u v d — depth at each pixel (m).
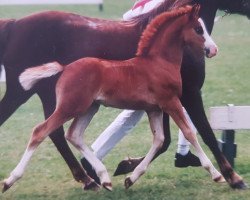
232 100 11.69
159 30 6.91
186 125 6.91
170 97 6.89
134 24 7.26
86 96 6.69
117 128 7.44
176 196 7.04
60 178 7.81
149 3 7.27
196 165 7.85
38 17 7.18
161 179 7.66
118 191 7.24
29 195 7.20
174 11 6.92
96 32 7.17
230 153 7.73
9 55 7.15
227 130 7.70
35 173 8.00
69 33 7.14
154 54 6.88
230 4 7.48
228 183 7.21
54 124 6.68
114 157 8.63
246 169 7.93
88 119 6.99
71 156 7.27
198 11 7.10
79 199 7.03
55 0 18.61
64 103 6.68
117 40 7.18
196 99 7.18
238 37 18.44
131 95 6.80
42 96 7.23
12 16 20.36
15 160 8.61
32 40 7.12
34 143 6.67
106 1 24.53
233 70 14.33
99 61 6.77
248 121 7.66
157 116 7.05
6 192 7.29
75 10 21.80
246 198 6.93
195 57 7.05
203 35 6.98
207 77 13.61
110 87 6.75
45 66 6.69
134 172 7.05
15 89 7.19
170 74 6.87
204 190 7.20
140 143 9.28
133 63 6.83
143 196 7.06
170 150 8.91
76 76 6.68
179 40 6.94
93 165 6.92
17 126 10.31
